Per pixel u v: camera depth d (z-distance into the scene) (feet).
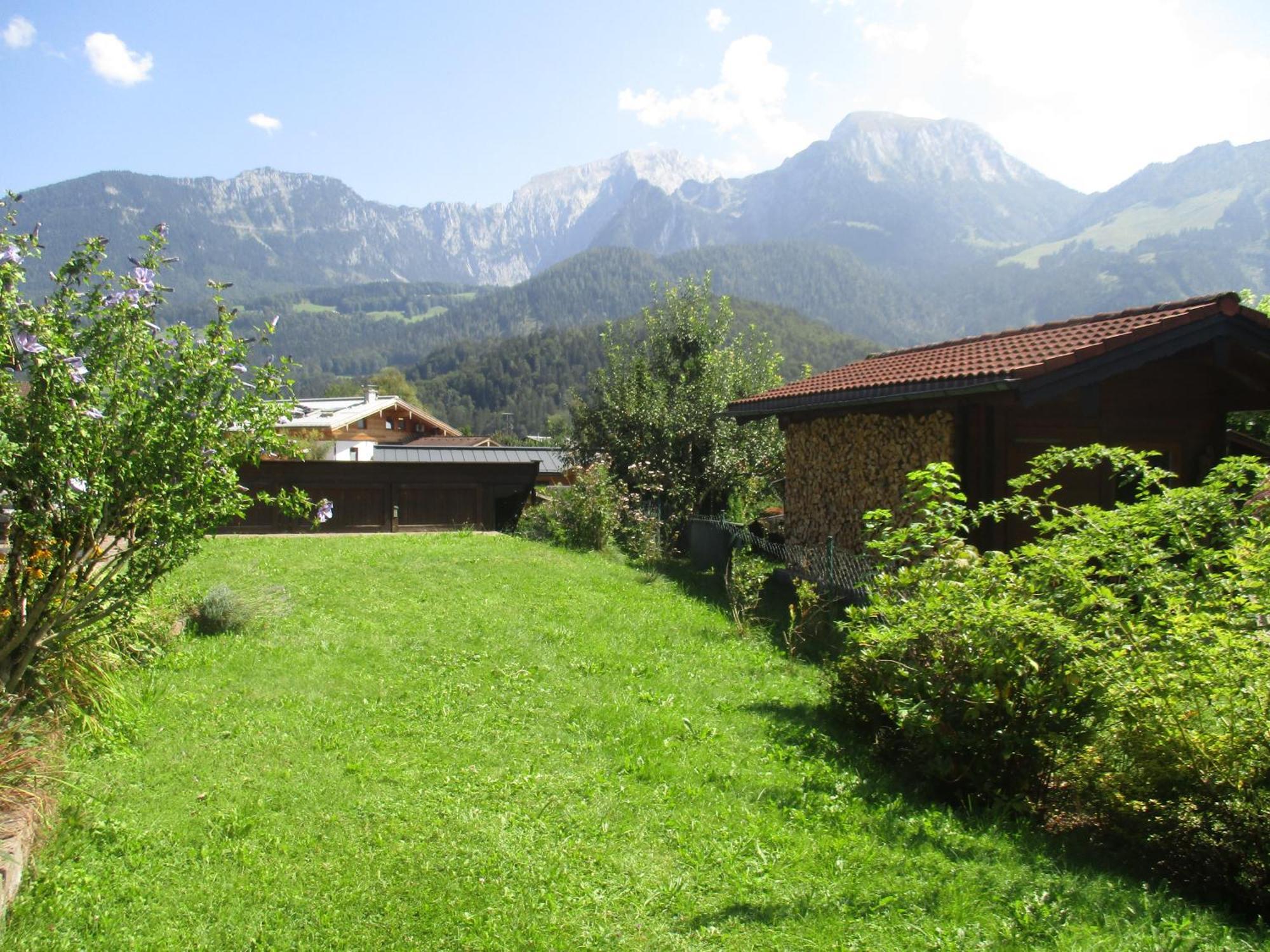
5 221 15.49
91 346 15.47
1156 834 15.02
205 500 16.57
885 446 36.94
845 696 21.20
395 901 12.26
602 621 31.65
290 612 28.91
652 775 17.26
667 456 59.67
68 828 13.47
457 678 23.12
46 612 15.98
